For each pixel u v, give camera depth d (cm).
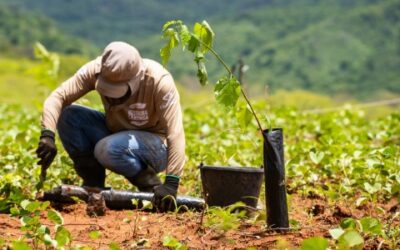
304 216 765
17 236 662
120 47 760
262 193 846
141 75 768
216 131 1382
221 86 654
